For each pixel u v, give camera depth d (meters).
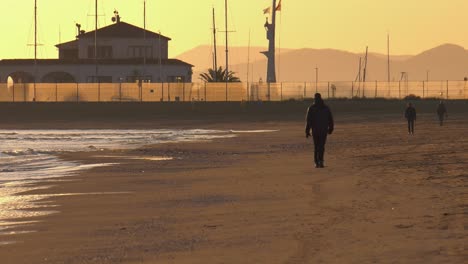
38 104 168.38
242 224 28.48
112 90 177.38
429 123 127.62
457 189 35.50
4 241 26.64
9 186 45.06
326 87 186.25
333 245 23.39
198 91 177.88
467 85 190.38
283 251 23.09
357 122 139.50
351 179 42.44
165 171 53.56
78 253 24.23
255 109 165.12
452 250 21.83
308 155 65.75
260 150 74.81
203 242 25.19
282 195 36.78
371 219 27.81
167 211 32.97
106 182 46.66
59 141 96.12
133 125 143.38
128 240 26.17
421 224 26.22
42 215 32.72
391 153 62.25
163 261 22.47
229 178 46.66
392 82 191.12
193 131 121.56
